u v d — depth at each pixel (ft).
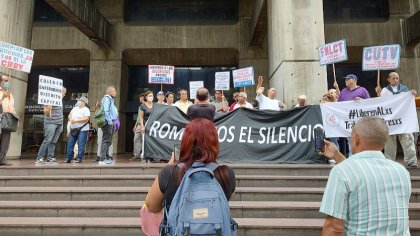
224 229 5.66
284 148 23.00
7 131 23.02
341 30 49.70
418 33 44.62
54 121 25.94
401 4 49.57
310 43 29.04
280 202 17.19
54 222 15.24
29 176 20.08
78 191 18.06
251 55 52.16
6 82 23.38
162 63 56.34
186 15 54.34
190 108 10.60
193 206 5.65
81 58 54.60
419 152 37.65
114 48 52.31
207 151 6.51
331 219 6.35
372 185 6.24
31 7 37.45
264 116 23.73
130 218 16.03
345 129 20.57
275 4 31.63
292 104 28.22
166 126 24.68
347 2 51.24
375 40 49.14
